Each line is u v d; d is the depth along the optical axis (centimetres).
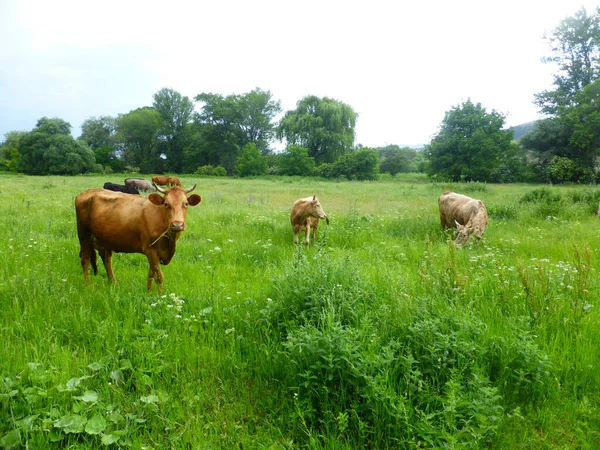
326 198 2333
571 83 4944
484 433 299
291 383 362
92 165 7331
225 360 401
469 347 369
